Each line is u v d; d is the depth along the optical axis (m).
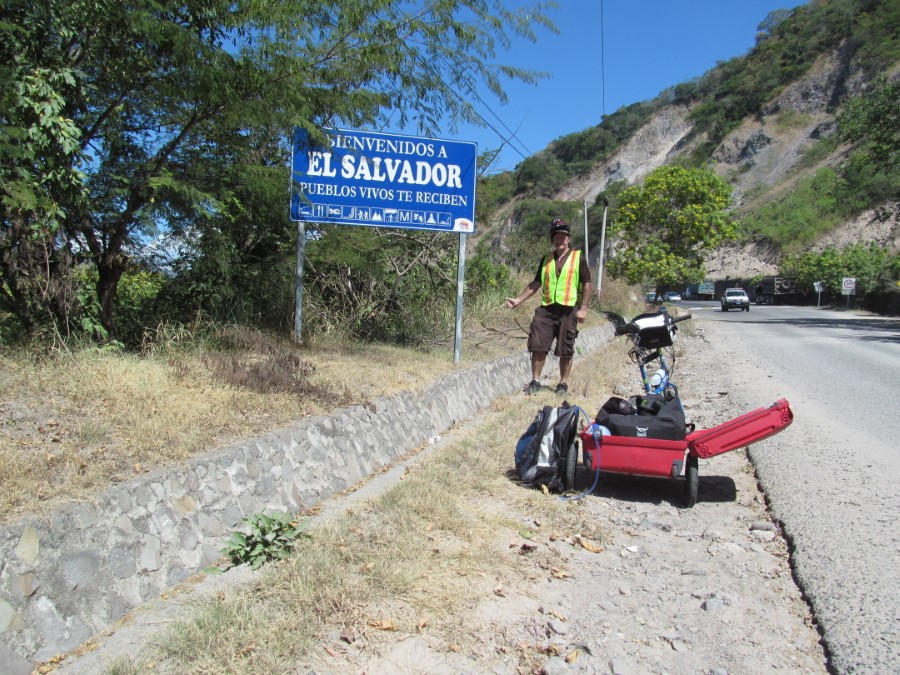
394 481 5.40
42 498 3.20
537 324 8.70
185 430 4.39
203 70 5.53
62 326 5.37
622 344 16.03
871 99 26.75
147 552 3.43
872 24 94.62
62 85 5.15
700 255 27.59
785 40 108.06
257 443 4.49
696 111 110.94
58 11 5.13
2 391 4.27
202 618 3.09
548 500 5.30
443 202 8.62
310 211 8.10
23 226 4.84
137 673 2.72
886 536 4.38
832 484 5.48
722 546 4.46
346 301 9.82
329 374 6.71
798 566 4.05
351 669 2.94
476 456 6.12
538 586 3.86
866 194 62.31
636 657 3.18
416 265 11.34
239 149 7.10
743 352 15.95
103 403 4.46
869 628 3.27
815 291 56.00
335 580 3.55
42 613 2.87
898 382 11.01
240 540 3.79
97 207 5.84
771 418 5.00
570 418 5.62
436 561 4.01
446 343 10.42
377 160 8.32
